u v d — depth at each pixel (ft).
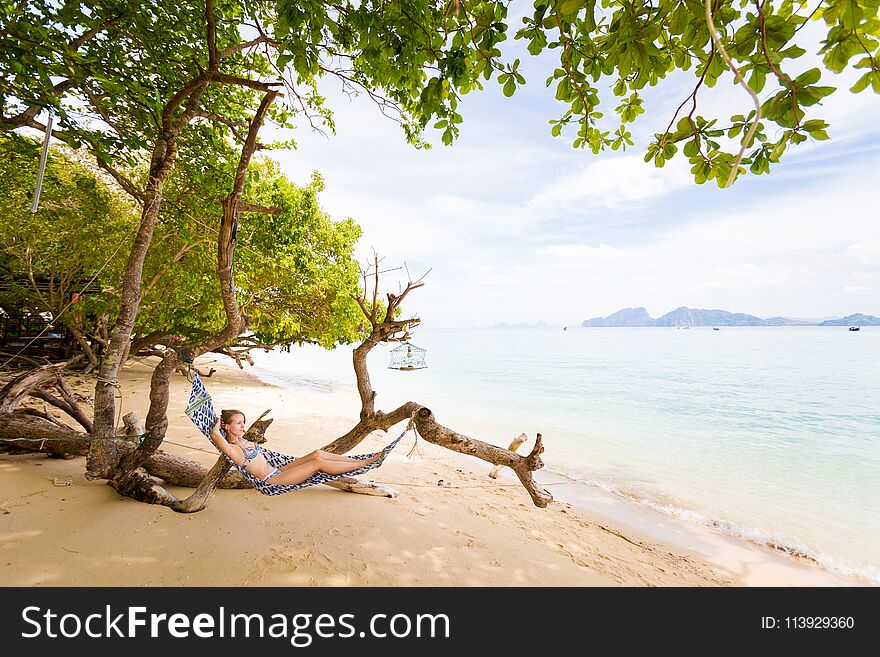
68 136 19.35
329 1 12.60
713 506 30.22
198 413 16.63
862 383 100.37
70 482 19.35
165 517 17.25
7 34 16.03
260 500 20.34
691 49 9.28
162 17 21.70
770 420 60.39
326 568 15.66
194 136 28.22
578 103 12.32
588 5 9.02
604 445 45.57
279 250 51.26
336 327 62.28
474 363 156.35
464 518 22.04
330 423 44.27
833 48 7.97
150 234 19.75
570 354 213.87
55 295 48.98
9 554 13.97
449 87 12.84
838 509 30.42
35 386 23.29
